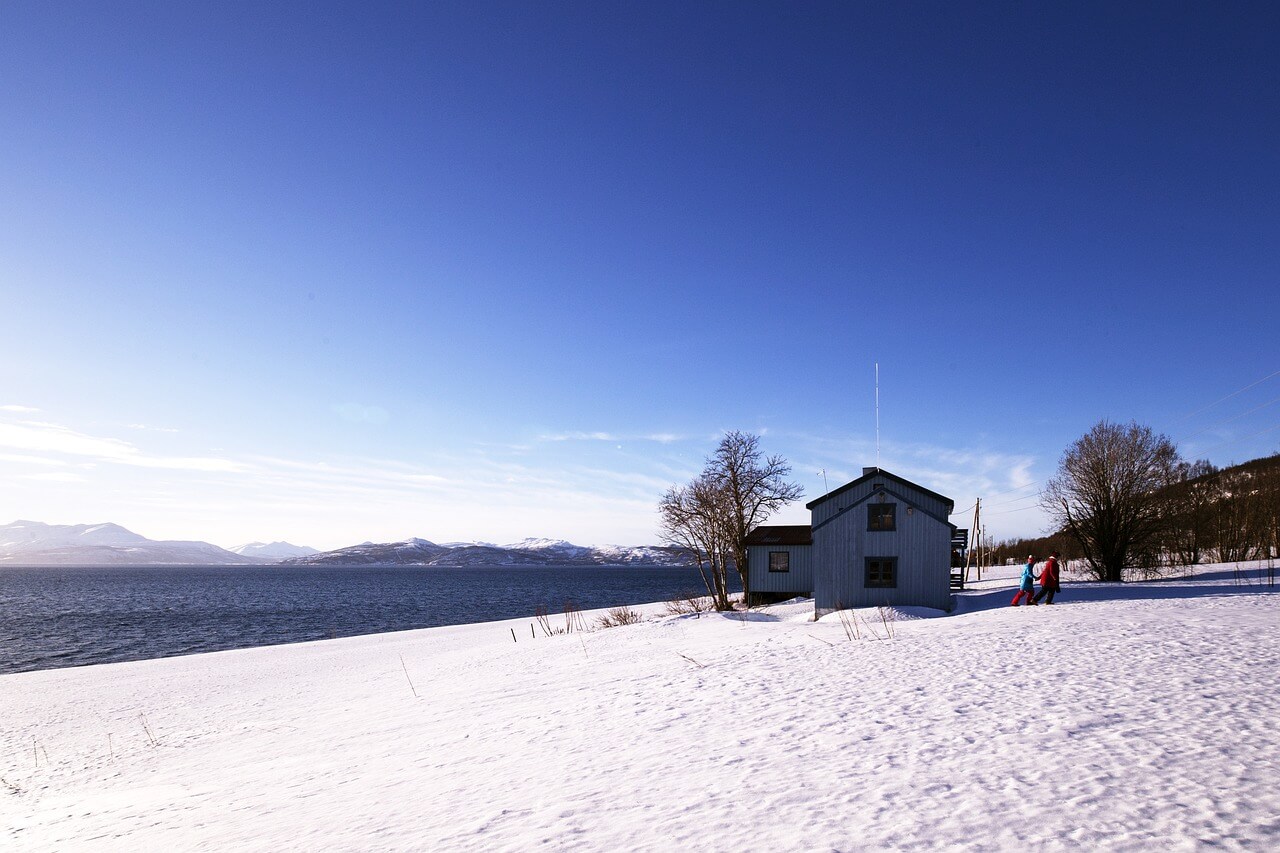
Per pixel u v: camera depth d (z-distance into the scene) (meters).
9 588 139.25
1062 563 56.28
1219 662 12.12
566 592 115.44
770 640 22.14
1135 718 9.01
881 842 5.75
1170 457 45.09
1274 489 53.25
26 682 31.03
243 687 26.62
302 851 6.97
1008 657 14.30
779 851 5.75
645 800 7.57
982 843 5.56
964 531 34.00
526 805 7.87
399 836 7.14
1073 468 47.12
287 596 109.88
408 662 30.00
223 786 11.28
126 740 18.69
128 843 8.23
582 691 16.30
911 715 10.31
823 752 8.83
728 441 48.47
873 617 28.23
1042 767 7.39
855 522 32.50
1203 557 59.47
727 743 9.87
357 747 13.34
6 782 15.22
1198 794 6.27
